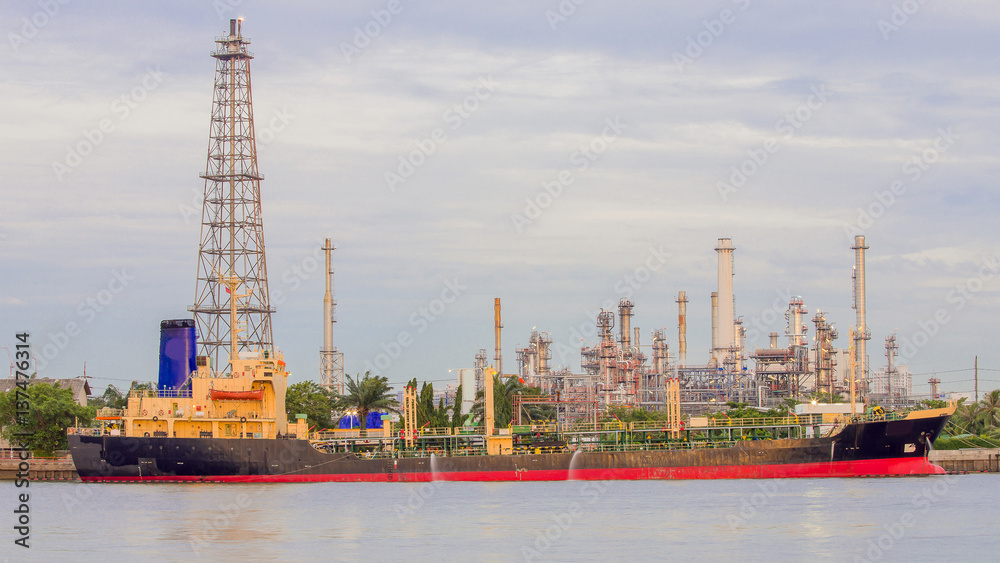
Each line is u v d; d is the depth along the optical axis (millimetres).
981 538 117562
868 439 181250
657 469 186875
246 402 191125
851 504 145750
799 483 174625
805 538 117812
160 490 176000
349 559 106812
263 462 188625
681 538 118125
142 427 191125
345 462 191250
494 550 111625
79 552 111750
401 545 114812
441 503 152875
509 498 158750
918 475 183500
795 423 192875
